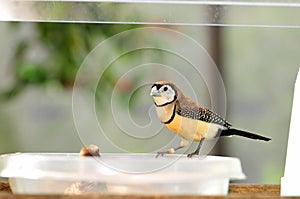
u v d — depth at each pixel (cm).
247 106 450
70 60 372
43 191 148
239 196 126
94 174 142
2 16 170
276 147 447
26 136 440
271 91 450
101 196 124
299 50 448
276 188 183
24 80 394
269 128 450
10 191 172
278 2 172
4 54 405
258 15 172
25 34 393
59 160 149
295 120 175
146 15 175
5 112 437
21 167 153
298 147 173
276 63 450
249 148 445
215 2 172
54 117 439
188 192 140
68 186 146
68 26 365
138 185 139
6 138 438
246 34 447
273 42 449
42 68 383
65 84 379
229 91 448
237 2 173
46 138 440
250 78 449
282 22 173
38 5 171
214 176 141
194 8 175
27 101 437
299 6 169
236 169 148
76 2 171
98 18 174
